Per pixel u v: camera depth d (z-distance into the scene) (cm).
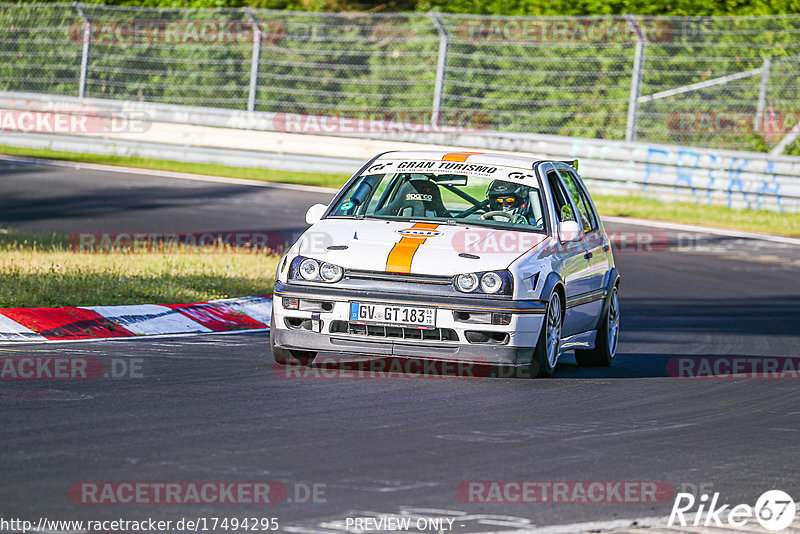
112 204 7462
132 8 10231
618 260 6650
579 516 1872
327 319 3100
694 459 2342
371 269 3103
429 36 9750
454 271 3078
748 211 8425
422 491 1966
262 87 9900
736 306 5419
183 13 10288
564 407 2841
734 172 8475
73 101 9594
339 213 3447
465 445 2339
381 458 2183
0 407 2477
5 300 3903
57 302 4038
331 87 9900
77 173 8625
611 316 3828
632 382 3366
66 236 6175
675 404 2995
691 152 8519
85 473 1970
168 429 2344
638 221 7988
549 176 3594
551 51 9412
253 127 9469
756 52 9200
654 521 1872
